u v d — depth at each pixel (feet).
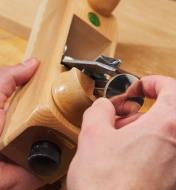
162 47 2.00
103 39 1.67
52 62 1.42
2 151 1.47
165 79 1.18
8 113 1.59
